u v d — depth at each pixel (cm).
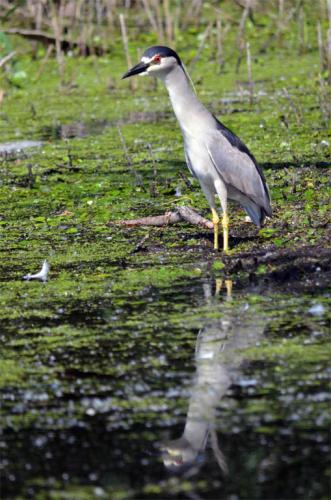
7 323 1059
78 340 999
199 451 761
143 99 2522
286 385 866
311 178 1619
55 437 793
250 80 2352
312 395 844
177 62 1280
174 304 1092
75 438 791
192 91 1284
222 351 950
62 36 2928
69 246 1362
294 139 1928
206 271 1208
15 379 911
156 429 800
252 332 995
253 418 809
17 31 2819
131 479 728
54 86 2695
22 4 2983
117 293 1142
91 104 2484
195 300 1102
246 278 1173
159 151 1925
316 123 2055
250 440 771
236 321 1028
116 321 1048
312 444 761
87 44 2952
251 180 1279
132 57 2889
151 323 1037
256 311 1055
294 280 1152
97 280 1198
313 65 2738
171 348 965
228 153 1265
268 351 945
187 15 3152
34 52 2909
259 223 1322
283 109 2183
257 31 3112
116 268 1245
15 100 2583
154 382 890
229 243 1320
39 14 2855
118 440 785
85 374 916
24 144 2083
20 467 749
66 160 1889
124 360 943
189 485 718
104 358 950
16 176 1806
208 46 2973
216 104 2356
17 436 798
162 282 1176
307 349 945
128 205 1561
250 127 2067
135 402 850
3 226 1490
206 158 1270
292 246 1266
